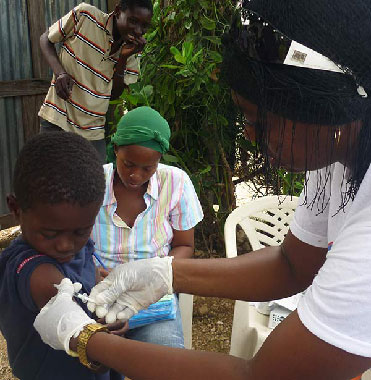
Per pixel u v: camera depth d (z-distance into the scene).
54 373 1.32
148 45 3.59
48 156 1.07
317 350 1.01
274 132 1.05
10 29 4.23
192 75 3.23
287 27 0.96
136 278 1.39
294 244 1.46
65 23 3.43
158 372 1.12
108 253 2.16
